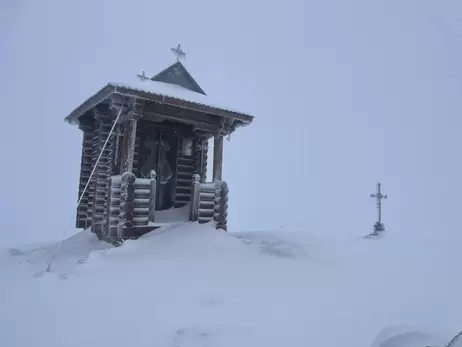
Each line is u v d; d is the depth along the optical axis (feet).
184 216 38.83
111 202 31.35
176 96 32.71
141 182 31.81
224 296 18.12
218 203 37.17
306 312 16.08
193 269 23.31
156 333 13.32
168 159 41.42
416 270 26.14
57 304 15.87
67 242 37.27
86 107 36.42
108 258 24.98
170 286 19.40
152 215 32.55
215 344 12.59
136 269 22.49
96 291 17.95
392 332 13.58
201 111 34.58
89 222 41.29
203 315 15.24
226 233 33.76
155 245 28.58
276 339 13.14
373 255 32.19
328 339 13.23
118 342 12.55
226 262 25.58
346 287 20.70
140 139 39.60
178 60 38.47
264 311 16.06
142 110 32.96
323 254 30.89
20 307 15.29
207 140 42.80
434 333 13.60
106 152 37.88
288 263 26.35
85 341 12.53
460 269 27.14
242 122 39.29
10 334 12.69
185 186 41.98
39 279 19.76
